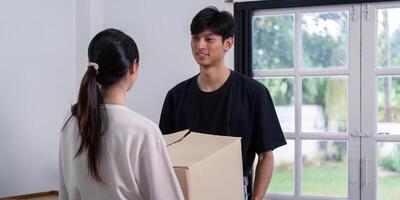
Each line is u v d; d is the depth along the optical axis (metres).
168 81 2.58
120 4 2.67
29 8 2.40
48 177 2.52
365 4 2.29
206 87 1.43
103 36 0.96
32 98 2.43
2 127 2.28
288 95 2.45
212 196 1.01
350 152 2.34
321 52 2.40
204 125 1.41
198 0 2.50
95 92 0.93
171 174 0.93
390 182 2.30
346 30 2.35
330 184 2.39
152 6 2.61
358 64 2.32
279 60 2.46
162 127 1.50
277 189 2.47
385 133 2.30
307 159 2.43
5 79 2.29
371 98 2.30
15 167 2.35
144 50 2.63
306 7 2.38
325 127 2.40
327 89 2.39
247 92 1.40
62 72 2.59
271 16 2.46
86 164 0.94
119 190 0.92
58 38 2.56
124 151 0.91
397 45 2.28
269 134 1.37
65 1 2.59
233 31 1.33
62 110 2.58
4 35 2.28
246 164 1.42
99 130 0.92
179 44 2.55
